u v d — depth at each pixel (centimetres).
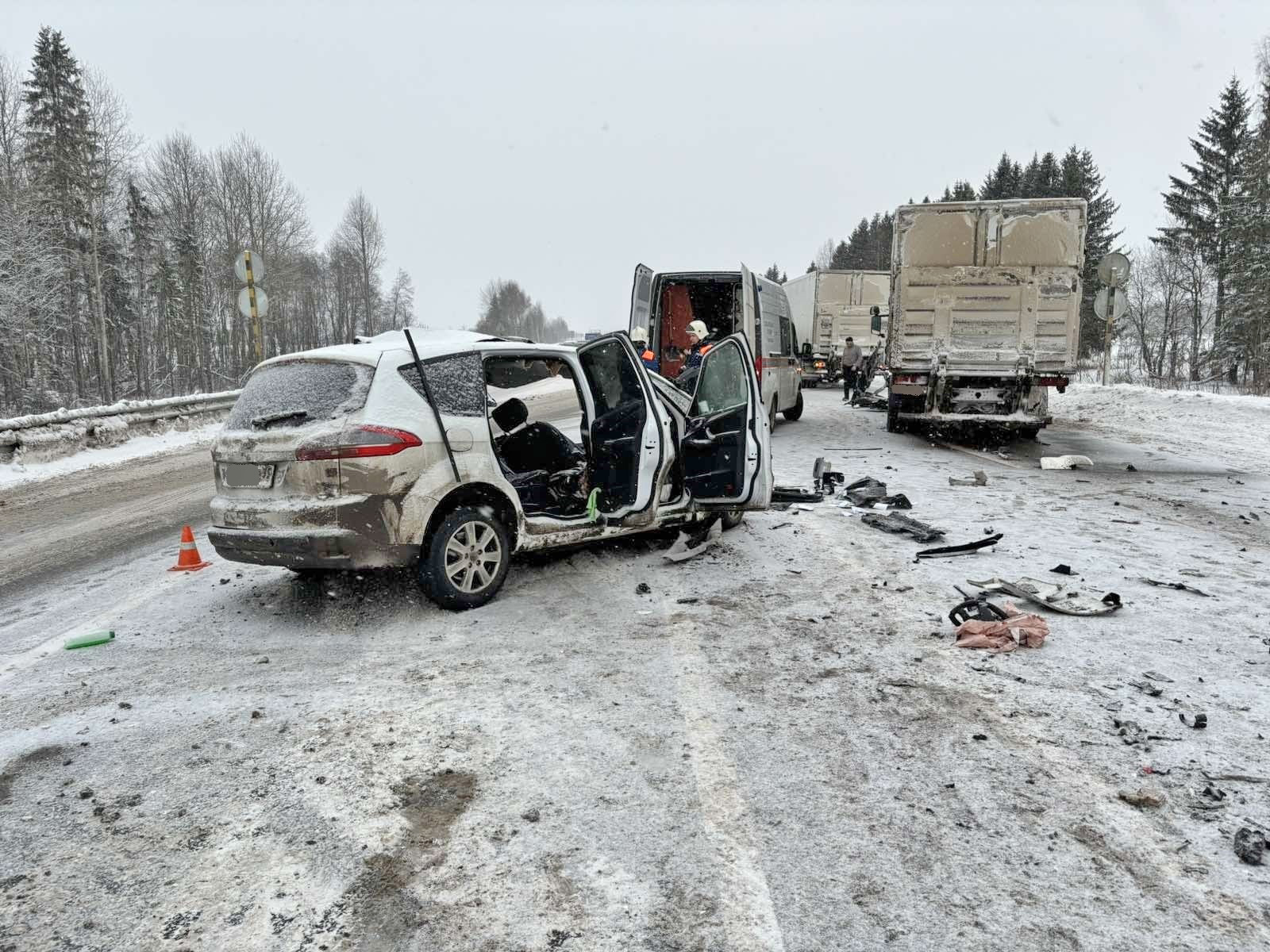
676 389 633
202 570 630
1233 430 1389
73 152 4309
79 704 380
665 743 326
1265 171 3938
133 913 234
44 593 591
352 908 234
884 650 421
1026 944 214
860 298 2816
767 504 608
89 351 4969
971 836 261
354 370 476
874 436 1401
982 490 874
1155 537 660
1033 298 1190
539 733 336
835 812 276
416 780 303
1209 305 4716
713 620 471
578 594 527
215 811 286
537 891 239
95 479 1135
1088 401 1894
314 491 452
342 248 7162
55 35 4381
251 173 5591
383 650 438
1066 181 6175
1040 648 419
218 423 1753
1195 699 357
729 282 1247
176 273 5409
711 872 246
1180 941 214
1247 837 253
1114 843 256
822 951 213
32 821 283
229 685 398
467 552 498
